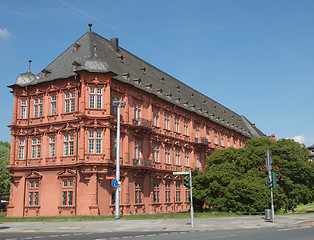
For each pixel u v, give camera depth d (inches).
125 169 1585.9
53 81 1617.9
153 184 1798.7
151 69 2220.7
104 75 1513.3
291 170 1870.1
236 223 1101.1
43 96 1654.8
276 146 1908.2
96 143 1480.1
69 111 1557.6
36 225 1035.3
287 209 1926.7
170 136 1993.1
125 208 1546.5
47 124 1595.7
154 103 1883.6
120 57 1872.5
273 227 987.9
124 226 989.2
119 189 1249.4
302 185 1877.5
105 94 1509.6
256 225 1045.2
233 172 1812.3
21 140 1674.5
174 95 2239.2
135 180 1654.8
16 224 1075.9
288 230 872.9
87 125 1469.0
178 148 2103.8
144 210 1684.3
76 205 1445.6
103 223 1074.1
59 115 1579.7
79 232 869.2
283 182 1846.7
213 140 2600.9
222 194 1769.2
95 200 1416.1
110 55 1797.5
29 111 1679.4
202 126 2444.6
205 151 2418.8
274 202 1695.4
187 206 2112.5
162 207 1846.7
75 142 1502.2
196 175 1895.9
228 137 2930.6
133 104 1704.0
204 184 1841.8
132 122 1672.0
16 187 1626.5
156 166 1840.6
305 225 1043.9
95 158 1455.5
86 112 1480.1
